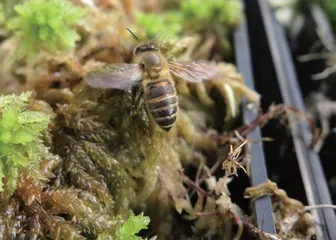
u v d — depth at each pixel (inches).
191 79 3.5
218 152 3.9
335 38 5.8
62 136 3.3
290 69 4.8
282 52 5.0
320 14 5.8
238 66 4.4
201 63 3.6
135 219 2.9
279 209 3.4
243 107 4.1
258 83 4.7
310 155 3.9
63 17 3.6
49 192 3.0
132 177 3.3
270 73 4.7
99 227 2.9
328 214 3.5
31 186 2.9
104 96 3.4
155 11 5.1
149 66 3.2
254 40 5.1
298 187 3.8
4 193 2.8
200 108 4.1
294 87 4.5
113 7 4.6
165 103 3.2
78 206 2.9
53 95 3.5
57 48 3.7
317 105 5.1
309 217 3.4
